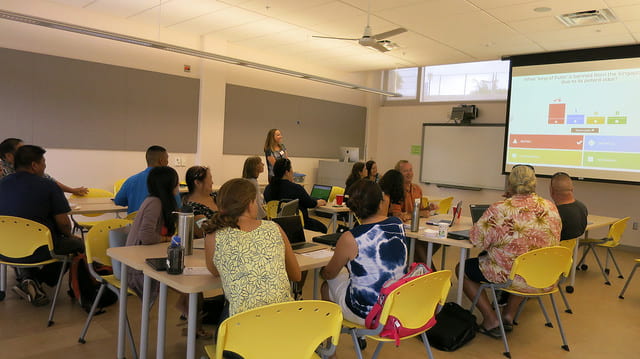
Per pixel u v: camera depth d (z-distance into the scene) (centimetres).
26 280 343
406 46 690
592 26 553
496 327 333
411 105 962
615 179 654
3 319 317
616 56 643
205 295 381
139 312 343
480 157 858
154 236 268
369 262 225
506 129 746
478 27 575
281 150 599
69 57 582
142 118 656
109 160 629
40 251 314
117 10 582
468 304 398
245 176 429
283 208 385
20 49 543
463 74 885
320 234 318
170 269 211
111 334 302
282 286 191
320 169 909
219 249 191
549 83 701
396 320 211
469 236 321
